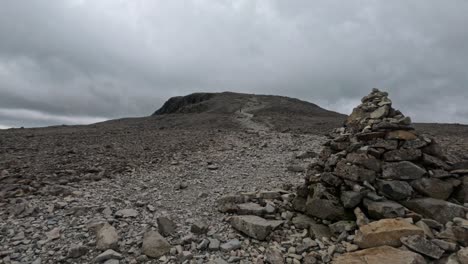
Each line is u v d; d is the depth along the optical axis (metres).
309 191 8.56
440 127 34.97
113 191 10.99
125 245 6.86
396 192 7.28
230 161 17.41
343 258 5.86
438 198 7.23
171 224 7.74
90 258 6.30
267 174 14.15
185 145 23.23
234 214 8.77
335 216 7.50
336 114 86.69
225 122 54.06
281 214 8.35
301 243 6.91
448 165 7.93
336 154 8.48
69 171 13.26
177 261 6.32
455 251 5.60
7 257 6.23
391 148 7.95
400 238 5.96
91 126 51.69
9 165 14.18
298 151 20.47
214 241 7.05
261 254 6.58
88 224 7.65
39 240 6.94
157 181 12.76
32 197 9.72
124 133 33.53
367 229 6.34
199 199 10.35
